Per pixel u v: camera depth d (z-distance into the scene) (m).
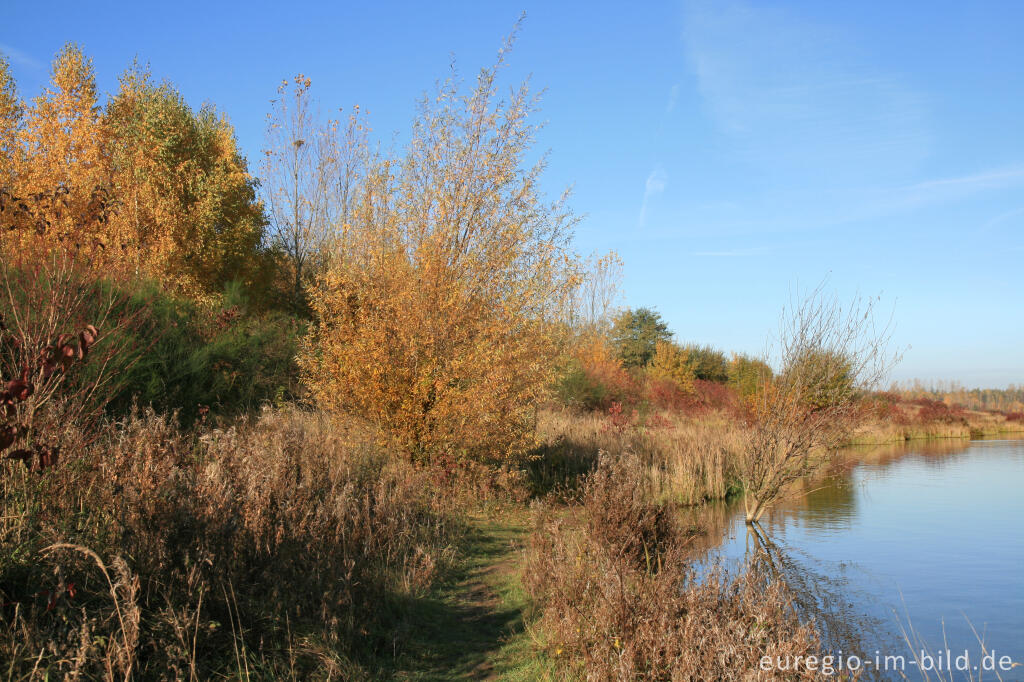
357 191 12.87
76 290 6.45
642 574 6.14
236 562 4.59
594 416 22.72
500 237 11.73
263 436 7.81
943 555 9.83
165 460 5.16
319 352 11.99
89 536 4.22
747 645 4.32
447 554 7.50
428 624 5.60
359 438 10.24
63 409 5.28
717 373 49.12
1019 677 5.69
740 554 9.52
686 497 13.62
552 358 12.66
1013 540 10.81
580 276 12.85
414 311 11.25
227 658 3.94
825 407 12.55
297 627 4.50
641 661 4.54
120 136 18.92
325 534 5.78
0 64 18.02
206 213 17.67
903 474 19.09
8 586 3.69
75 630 3.41
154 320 11.00
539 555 6.88
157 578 4.09
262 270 20.38
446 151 11.67
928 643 6.50
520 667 4.88
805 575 8.62
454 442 11.27
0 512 3.99
